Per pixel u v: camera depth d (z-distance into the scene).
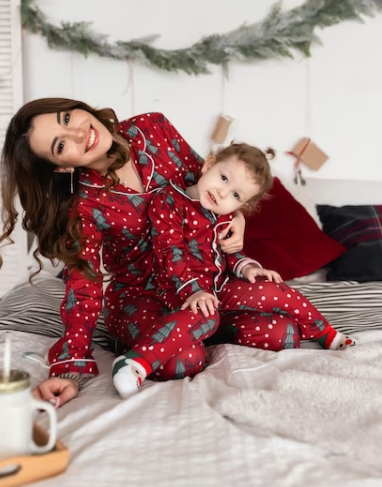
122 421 1.14
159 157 1.74
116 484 0.90
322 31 2.94
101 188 1.62
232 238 1.75
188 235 1.69
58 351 1.46
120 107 2.95
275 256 2.44
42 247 1.62
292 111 2.98
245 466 0.95
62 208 1.60
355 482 0.90
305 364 1.47
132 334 1.60
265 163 1.68
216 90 2.96
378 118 2.99
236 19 2.90
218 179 1.64
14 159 1.54
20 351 1.66
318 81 2.96
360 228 2.56
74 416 1.18
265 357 1.56
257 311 1.72
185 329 1.43
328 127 2.99
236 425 1.14
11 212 1.61
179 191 1.68
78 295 1.51
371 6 2.91
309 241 2.48
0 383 0.91
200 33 2.91
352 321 1.97
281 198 2.60
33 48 2.91
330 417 1.13
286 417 1.13
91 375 1.46
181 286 1.55
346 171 3.01
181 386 1.38
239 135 2.99
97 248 1.63
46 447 0.93
